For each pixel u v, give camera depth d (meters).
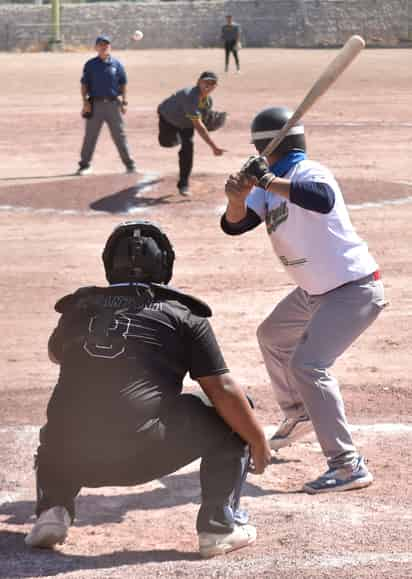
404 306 19.23
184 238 25.70
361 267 10.43
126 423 8.23
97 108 33.44
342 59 9.52
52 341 8.82
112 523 9.83
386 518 9.66
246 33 116.31
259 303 19.56
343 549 8.79
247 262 23.09
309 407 10.56
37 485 8.91
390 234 25.67
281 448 12.17
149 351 8.38
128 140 42.44
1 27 118.50
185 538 9.34
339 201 10.38
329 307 10.43
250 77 71.25
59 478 8.76
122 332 8.37
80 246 24.88
